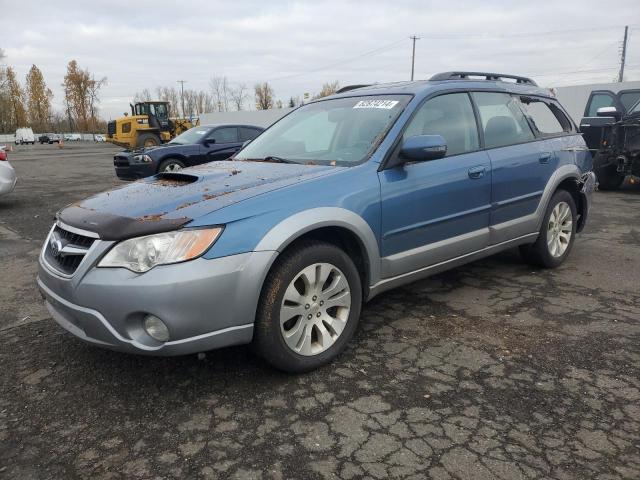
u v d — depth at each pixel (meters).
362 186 3.36
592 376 3.09
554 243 5.06
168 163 11.43
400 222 3.56
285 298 2.98
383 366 3.24
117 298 2.66
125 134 27.12
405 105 3.83
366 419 2.70
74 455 2.46
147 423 2.70
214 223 2.76
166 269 2.63
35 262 5.73
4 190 9.20
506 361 3.28
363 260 3.43
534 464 2.34
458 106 4.18
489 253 4.36
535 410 2.75
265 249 2.84
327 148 3.90
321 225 3.08
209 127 12.27
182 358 3.37
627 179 10.78
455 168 3.91
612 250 5.86
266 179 3.31
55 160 24.73
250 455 2.44
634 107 9.93
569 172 4.95
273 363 3.02
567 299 4.32
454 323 3.87
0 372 3.24
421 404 2.82
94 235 2.80
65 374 3.21
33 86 98.38
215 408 2.82
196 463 2.39
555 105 5.25
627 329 3.72
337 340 3.28
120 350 2.78
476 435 2.55
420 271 3.79
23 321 4.04
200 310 2.69
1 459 2.45
